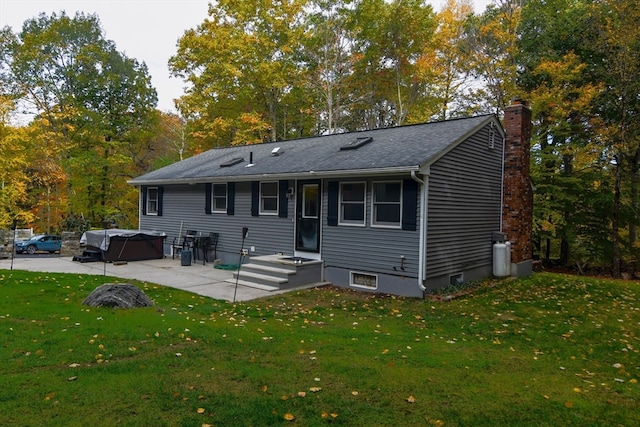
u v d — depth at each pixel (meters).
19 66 23.67
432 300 9.38
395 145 11.11
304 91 25.94
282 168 11.86
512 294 10.52
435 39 23.02
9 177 16.12
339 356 5.18
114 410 3.49
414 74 23.72
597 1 17.23
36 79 24.05
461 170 10.93
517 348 6.11
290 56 24.77
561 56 18.62
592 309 9.06
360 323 7.28
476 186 11.73
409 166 9.05
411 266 9.65
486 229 12.41
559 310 8.86
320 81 24.92
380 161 9.89
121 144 25.61
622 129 16.19
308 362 4.88
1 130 15.51
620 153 16.64
